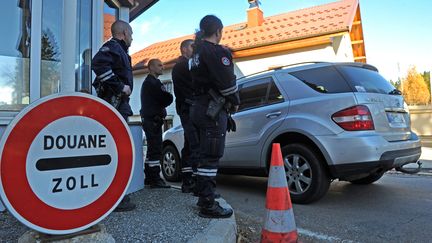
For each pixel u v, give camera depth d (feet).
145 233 9.60
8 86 13.34
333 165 13.80
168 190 15.26
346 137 13.52
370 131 13.51
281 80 16.29
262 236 9.78
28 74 13.52
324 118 14.17
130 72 11.57
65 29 12.23
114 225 10.26
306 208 14.37
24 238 6.30
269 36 47.70
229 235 10.06
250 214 13.85
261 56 47.03
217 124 10.75
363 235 11.38
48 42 13.96
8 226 9.95
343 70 14.83
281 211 9.62
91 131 6.16
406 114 15.83
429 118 61.41
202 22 11.05
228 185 19.70
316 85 15.10
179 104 14.03
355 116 13.52
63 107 5.85
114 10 18.52
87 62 15.67
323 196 14.76
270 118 15.99
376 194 16.71
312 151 14.47
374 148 13.20
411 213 13.58
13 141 5.35
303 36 42.68
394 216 13.25
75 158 5.97
